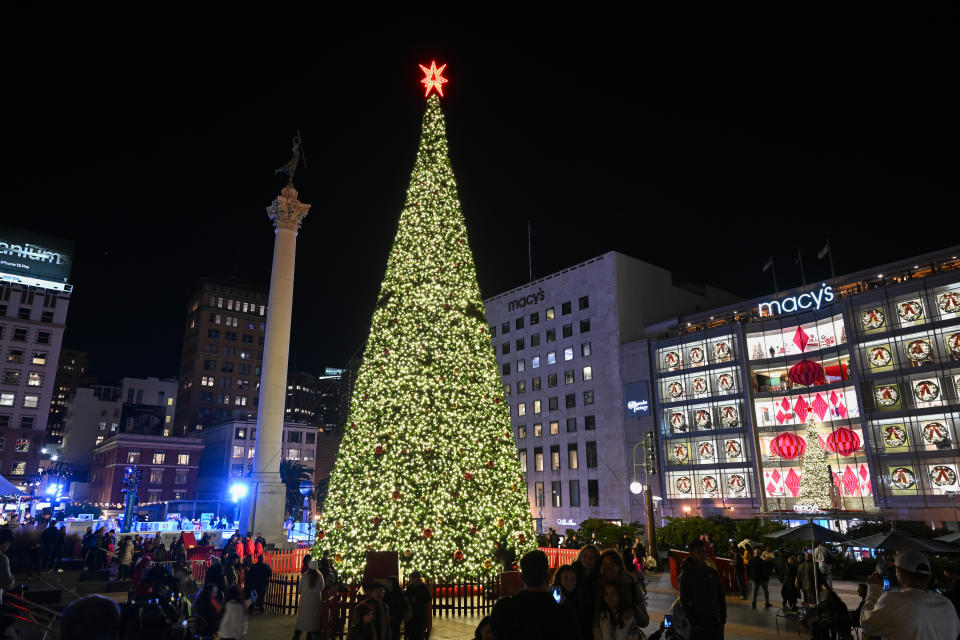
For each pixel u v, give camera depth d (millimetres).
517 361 97438
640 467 77125
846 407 63094
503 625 4906
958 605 9672
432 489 22109
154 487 99500
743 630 17516
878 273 64438
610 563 8031
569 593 7918
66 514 75812
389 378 23906
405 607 13023
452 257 25969
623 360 82688
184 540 34250
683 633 9469
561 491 86312
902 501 55625
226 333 135125
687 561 9492
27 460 96312
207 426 127500
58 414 168125
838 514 45656
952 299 56938
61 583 23844
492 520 22562
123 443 99250
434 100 28875
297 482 93312
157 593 10555
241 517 35000
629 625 7809
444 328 24609
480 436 23562
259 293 141875
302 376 190375
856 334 61906
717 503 68500
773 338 70875
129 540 26078
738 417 69750
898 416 57438
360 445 23312
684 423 74375
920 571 5766
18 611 11266
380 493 21984
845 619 14078
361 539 21578
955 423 54250
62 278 108562
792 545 36719
